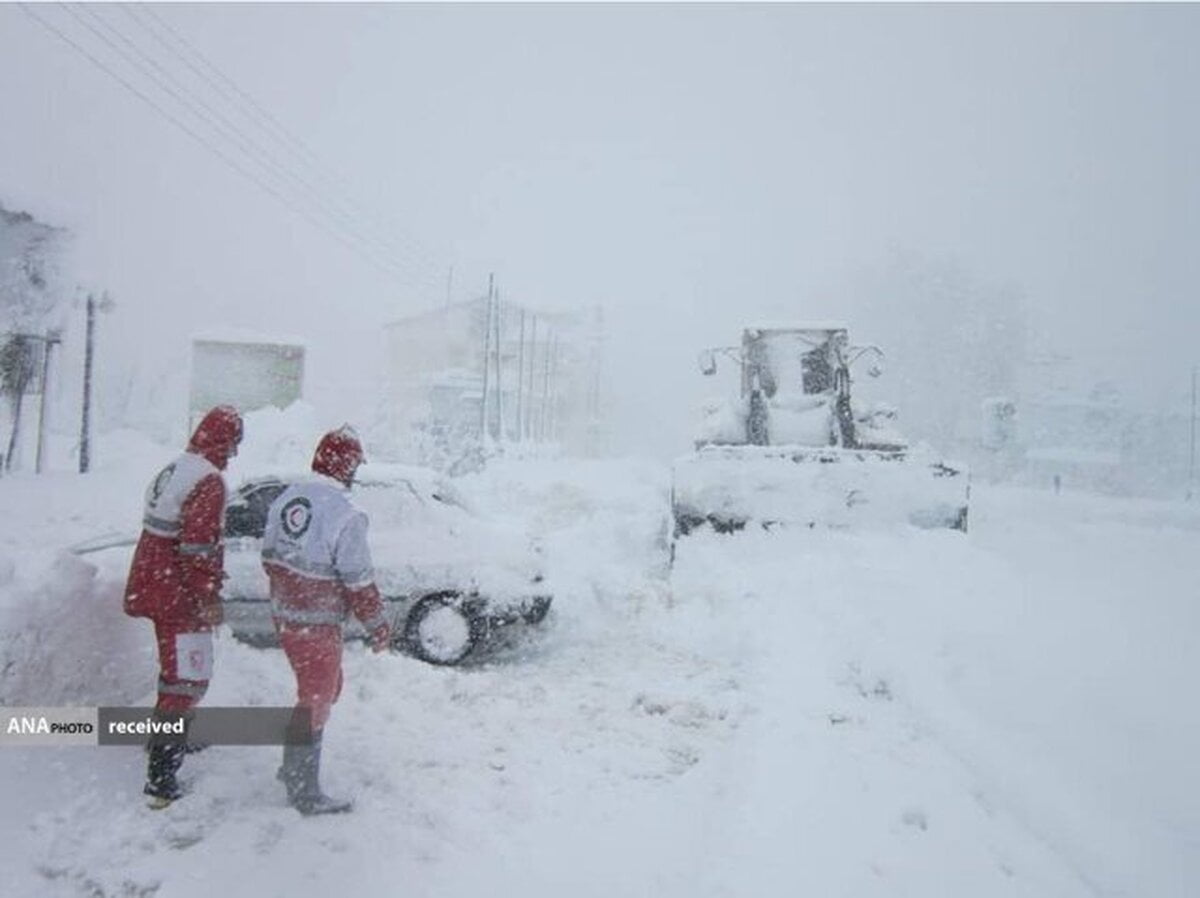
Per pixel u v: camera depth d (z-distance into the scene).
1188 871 3.10
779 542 9.09
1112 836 3.38
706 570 8.73
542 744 4.85
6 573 4.34
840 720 4.90
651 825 3.95
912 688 5.20
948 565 7.91
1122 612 6.36
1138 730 4.16
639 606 7.92
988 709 4.73
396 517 6.85
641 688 5.87
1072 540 12.55
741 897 3.17
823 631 6.42
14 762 4.00
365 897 3.29
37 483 14.00
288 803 3.95
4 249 14.56
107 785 3.99
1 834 3.52
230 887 3.30
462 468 26.92
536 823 3.95
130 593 3.95
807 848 3.48
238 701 4.98
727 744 4.89
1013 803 3.83
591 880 3.47
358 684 5.58
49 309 15.34
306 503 3.97
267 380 27.34
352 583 3.90
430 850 3.66
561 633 7.27
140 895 3.26
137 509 12.23
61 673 4.37
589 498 14.83
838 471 9.39
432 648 6.55
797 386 13.02
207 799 3.94
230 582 6.27
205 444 4.07
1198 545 12.47
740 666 6.39
